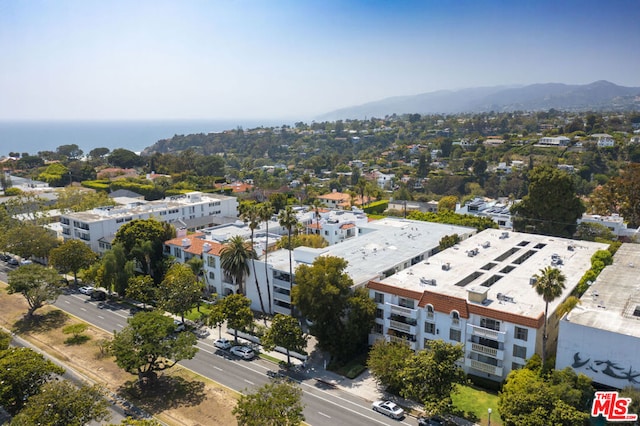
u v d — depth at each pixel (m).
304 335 75.31
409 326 69.25
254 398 50.38
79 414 48.44
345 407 59.44
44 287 88.00
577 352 54.62
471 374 65.50
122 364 60.31
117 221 126.31
